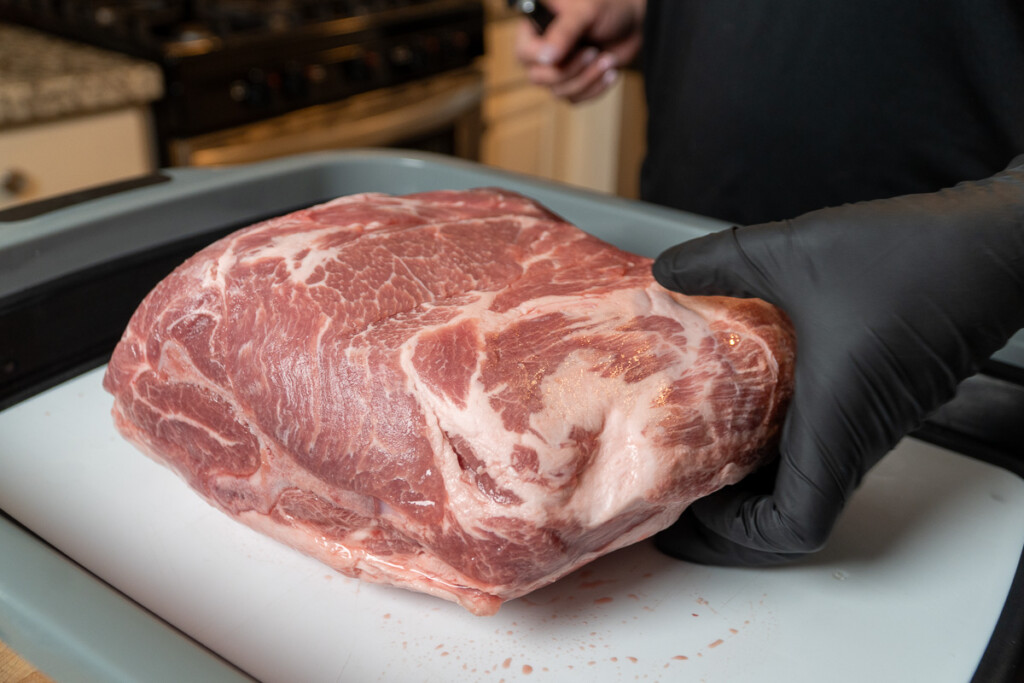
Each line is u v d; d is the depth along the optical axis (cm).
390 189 112
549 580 64
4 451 79
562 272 73
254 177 103
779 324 71
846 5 106
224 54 178
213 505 73
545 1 137
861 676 61
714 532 69
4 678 63
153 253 96
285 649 63
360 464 63
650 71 134
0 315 84
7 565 58
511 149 275
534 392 62
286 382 65
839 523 74
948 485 79
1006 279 59
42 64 168
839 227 62
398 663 62
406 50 216
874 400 61
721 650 63
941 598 67
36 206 91
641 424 63
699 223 96
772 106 115
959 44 101
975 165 106
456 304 68
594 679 61
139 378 71
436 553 64
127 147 176
